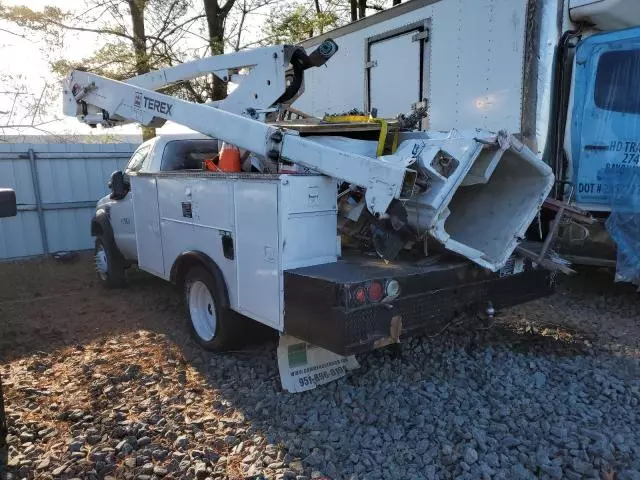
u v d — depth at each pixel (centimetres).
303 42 912
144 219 530
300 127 419
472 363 399
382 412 331
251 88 491
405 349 423
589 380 370
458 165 326
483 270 369
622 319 506
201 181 416
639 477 262
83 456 300
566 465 277
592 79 532
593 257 548
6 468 290
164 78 547
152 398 364
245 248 371
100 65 1203
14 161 912
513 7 546
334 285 298
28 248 936
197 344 460
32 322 552
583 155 544
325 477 272
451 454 285
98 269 718
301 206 341
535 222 437
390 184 319
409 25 680
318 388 367
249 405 350
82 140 1190
